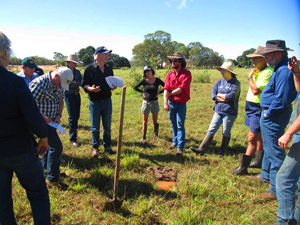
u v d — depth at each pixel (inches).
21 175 77.4
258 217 101.3
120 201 105.7
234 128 243.0
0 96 66.2
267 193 116.9
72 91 189.3
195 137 218.1
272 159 113.1
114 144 194.1
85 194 117.0
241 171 141.6
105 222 96.7
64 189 122.4
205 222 97.2
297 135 83.7
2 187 77.3
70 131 191.8
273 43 107.7
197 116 305.6
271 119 109.7
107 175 134.1
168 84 177.6
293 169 84.4
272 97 110.2
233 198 115.7
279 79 103.3
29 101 71.2
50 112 116.6
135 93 488.1
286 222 87.0
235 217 100.1
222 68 166.7
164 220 98.8
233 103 166.4
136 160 153.3
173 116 184.1
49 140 115.8
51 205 103.7
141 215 101.1
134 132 228.4
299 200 87.1
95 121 166.4
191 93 529.3
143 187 125.8
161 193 119.9
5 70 69.3
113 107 352.8
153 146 192.5
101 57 158.9
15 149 71.4
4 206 78.7
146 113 200.8
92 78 159.8
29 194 81.0
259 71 140.6
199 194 116.4
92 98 162.6
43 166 140.9
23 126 74.2
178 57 165.9
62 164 154.7
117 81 117.8
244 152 183.6
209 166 153.8
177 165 155.5
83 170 146.9
